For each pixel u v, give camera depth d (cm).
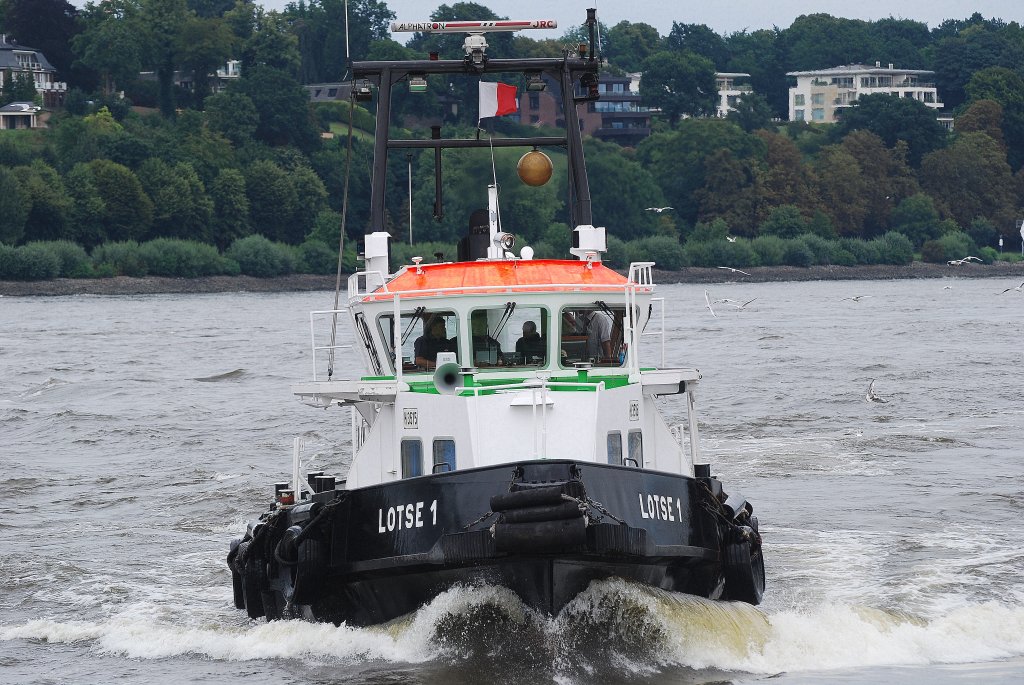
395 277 6588
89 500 11056
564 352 6350
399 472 6103
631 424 6109
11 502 11044
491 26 7319
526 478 5525
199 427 15925
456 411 5888
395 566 5691
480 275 6369
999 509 9694
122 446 14562
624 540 5538
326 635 6178
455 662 5812
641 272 6688
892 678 5606
